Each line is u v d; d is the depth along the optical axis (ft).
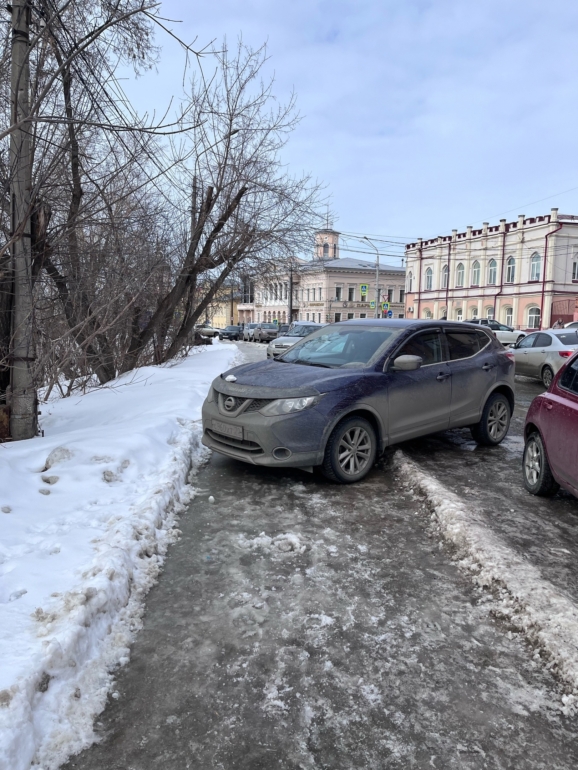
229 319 308.19
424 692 8.13
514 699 8.00
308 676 8.46
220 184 40.22
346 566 11.94
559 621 9.44
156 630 9.62
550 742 7.24
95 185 22.00
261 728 7.43
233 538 13.32
